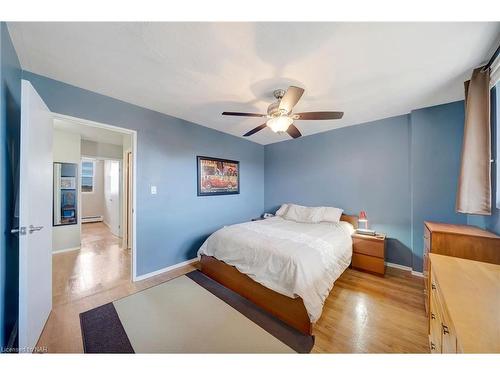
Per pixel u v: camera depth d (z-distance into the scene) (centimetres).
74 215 381
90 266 295
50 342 150
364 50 149
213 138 362
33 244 141
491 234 170
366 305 203
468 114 169
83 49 151
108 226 588
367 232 294
